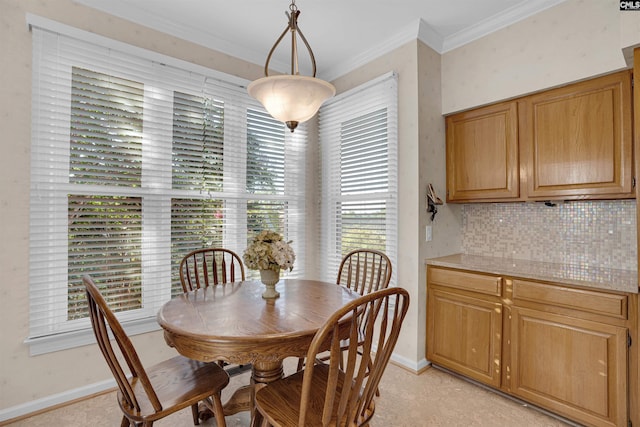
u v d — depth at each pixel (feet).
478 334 7.27
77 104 6.67
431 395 7.06
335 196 10.25
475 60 8.20
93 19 6.89
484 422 6.13
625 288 5.26
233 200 8.94
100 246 6.97
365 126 9.38
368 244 9.30
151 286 7.59
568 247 7.52
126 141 7.24
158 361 7.64
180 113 7.97
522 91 7.34
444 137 8.95
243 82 8.89
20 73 6.12
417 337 8.12
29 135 6.21
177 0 7.09
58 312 6.51
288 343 4.27
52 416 6.18
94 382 6.87
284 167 10.09
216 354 4.18
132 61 7.24
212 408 5.19
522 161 7.48
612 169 6.22
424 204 8.27
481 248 9.09
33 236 6.27
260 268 5.69
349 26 8.12
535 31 7.16
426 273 8.32
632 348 5.28
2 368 5.98
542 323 6.27
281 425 3.75
